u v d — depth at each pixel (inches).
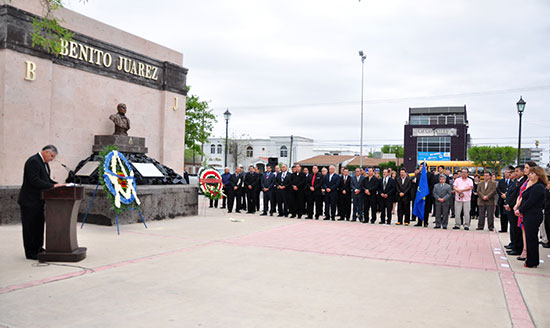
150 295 207.6
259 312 186.2
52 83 501.4
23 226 281.0
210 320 174.4
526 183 327.6
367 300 208.7
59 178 510.6
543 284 249.1
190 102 1235.2
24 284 220.8
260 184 679.7
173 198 545.6
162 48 677.3
